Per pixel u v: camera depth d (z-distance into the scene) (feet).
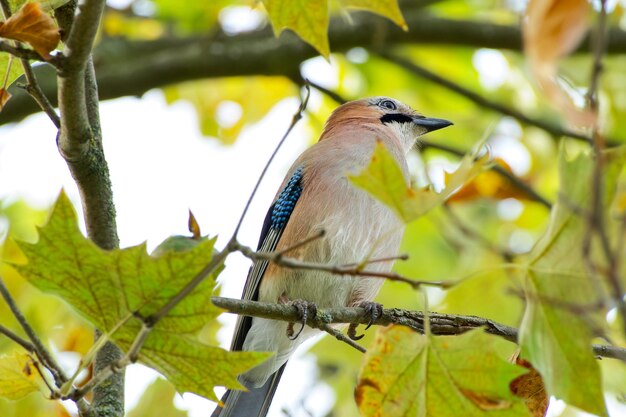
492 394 18.95
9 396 19.65
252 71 47.09
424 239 50.85
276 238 34.73
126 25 50.08
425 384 19.35
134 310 18.03
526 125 51.06
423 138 54.44
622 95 48.62
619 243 16.43
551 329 18.07
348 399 42.19
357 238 33.06
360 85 54.54
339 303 33.55
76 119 22.63
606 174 17.40
